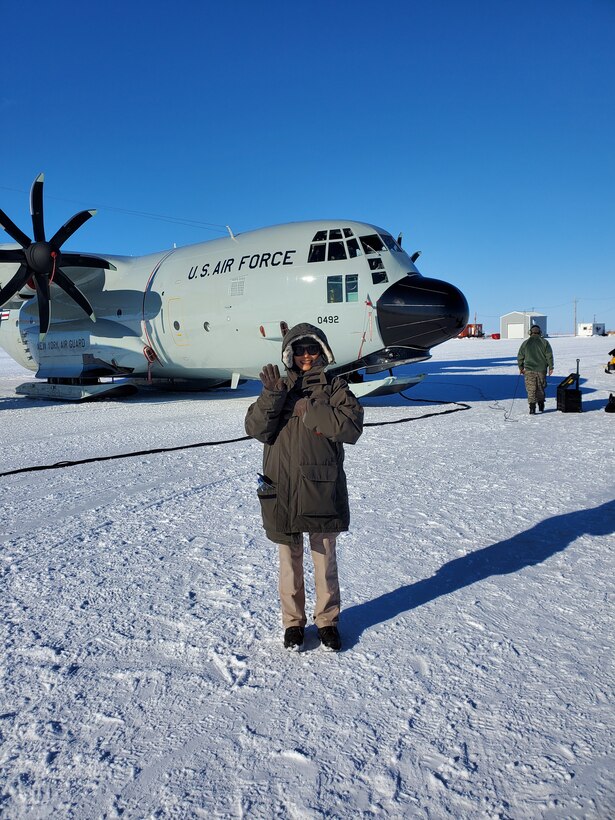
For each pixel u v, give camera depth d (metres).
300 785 2.01
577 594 3.38
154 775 2.07
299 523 2.77
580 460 6.95
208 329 13.24
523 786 1.97
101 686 2.61
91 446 8.66
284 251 12.18
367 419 11.14
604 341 51.81
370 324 11.58
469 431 9.36
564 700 2.42
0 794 1.99
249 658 2.82
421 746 2.18
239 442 8.74
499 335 76.31
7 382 23.16
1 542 4.49
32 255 12.83
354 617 3.21
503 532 4.46
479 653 2.79
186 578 3.76
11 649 2.93
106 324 15.28
